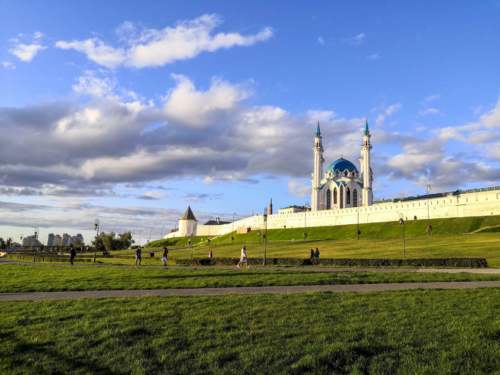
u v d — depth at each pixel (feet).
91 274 137.90
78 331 54.49
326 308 67.77
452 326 56.59
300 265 204.03
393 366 43.55
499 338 52.42
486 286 98.84
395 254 265.95
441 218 524.11
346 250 321.73
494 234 352.08
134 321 59.31
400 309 67.15
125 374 41.78
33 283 109.19
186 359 45.16
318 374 41.96
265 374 41.78
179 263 238.89
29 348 48.80
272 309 66.90
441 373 41.70
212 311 65.62
